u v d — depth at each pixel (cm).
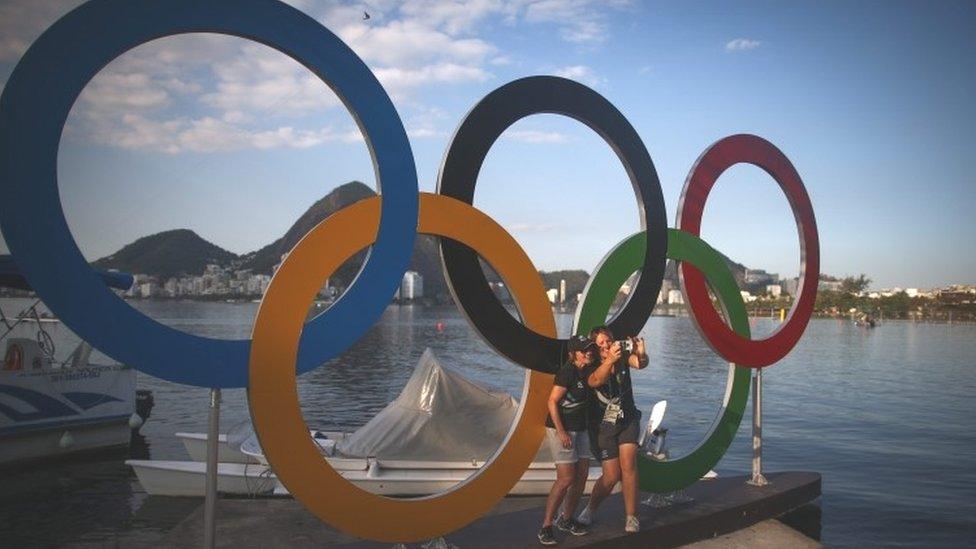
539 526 570
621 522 583
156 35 406
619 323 628
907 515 927
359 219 475
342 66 470
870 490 1068
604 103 620
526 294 559
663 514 614
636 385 2630
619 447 557
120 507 938
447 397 873
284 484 452
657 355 4100
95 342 385
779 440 1529
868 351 4897
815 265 796
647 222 645
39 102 369
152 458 1273
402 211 493
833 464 1280
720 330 694
